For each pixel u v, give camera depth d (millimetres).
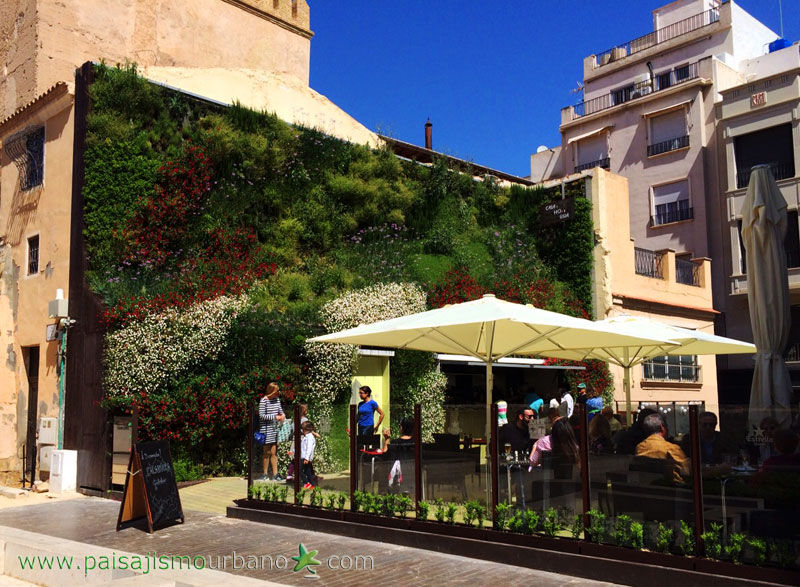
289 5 26906
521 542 6664
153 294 13094
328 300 15531
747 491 5562
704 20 34562
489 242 21453
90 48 20594
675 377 21859
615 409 18344
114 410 12070
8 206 16578
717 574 5492
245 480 12383
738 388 27656
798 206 25516
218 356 12938
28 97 19750
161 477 8664
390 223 20156
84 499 11484
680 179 30500
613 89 36750
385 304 15727
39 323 14750
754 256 10453
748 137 27719
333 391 14062
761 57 31719
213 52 23969
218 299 13539
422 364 15633
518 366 17672
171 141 15844
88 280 13250
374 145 25531
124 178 14375
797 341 26344
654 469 6055
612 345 9070
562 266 21156
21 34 20422
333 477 8398
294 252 17328
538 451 6824
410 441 7758
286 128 18547
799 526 5293
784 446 5449
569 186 21672
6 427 15242
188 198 15445
